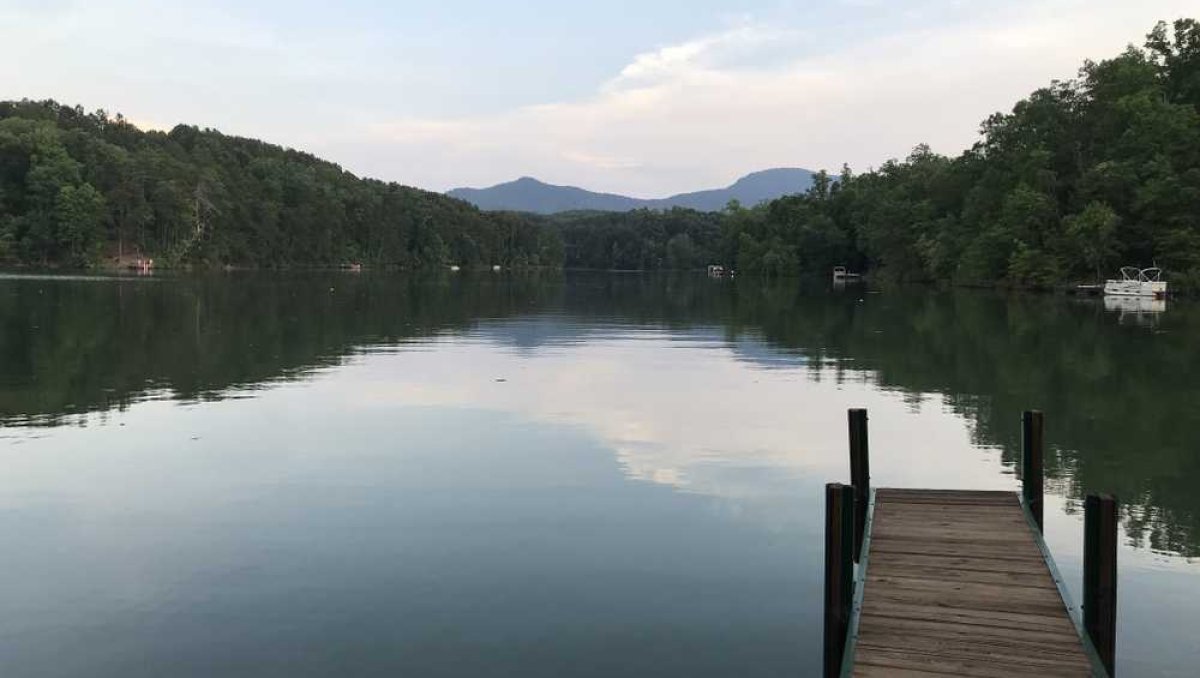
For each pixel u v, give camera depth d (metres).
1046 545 9.34
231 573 8.81
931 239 95.12
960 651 6.72
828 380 22.16
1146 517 10.85
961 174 95.75
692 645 7.37
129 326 32.69
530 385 20.94
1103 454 14.06
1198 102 70.00
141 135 156.75
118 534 9.97
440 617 7.84
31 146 115.88
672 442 14.86
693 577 8.82
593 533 10.11
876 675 6.41
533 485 12.12
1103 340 31.36
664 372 23.58
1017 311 47.53
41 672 6.85
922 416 17.22
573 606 8.09
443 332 34.66
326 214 154.75
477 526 10.34
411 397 19.03
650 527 10.34
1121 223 65.69
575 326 38.72
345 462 13.28
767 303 58.47
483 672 6.88
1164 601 8.35
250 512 10.80
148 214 119.50
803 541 9.88
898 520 9.49
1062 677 6.34
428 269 166.50
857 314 46.34
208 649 7.23
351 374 22.34
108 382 20.41
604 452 14.10
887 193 115.69
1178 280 60.75
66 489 11.70
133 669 6.91
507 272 163.38
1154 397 19.38
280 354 26.22
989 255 77.88
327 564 9.08
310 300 52.53
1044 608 7.40
